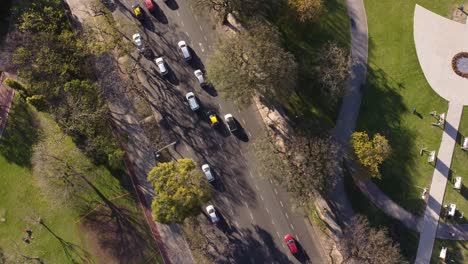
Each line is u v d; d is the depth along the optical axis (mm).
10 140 118938
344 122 113938
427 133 111188
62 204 114312
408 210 109250
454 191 108562
